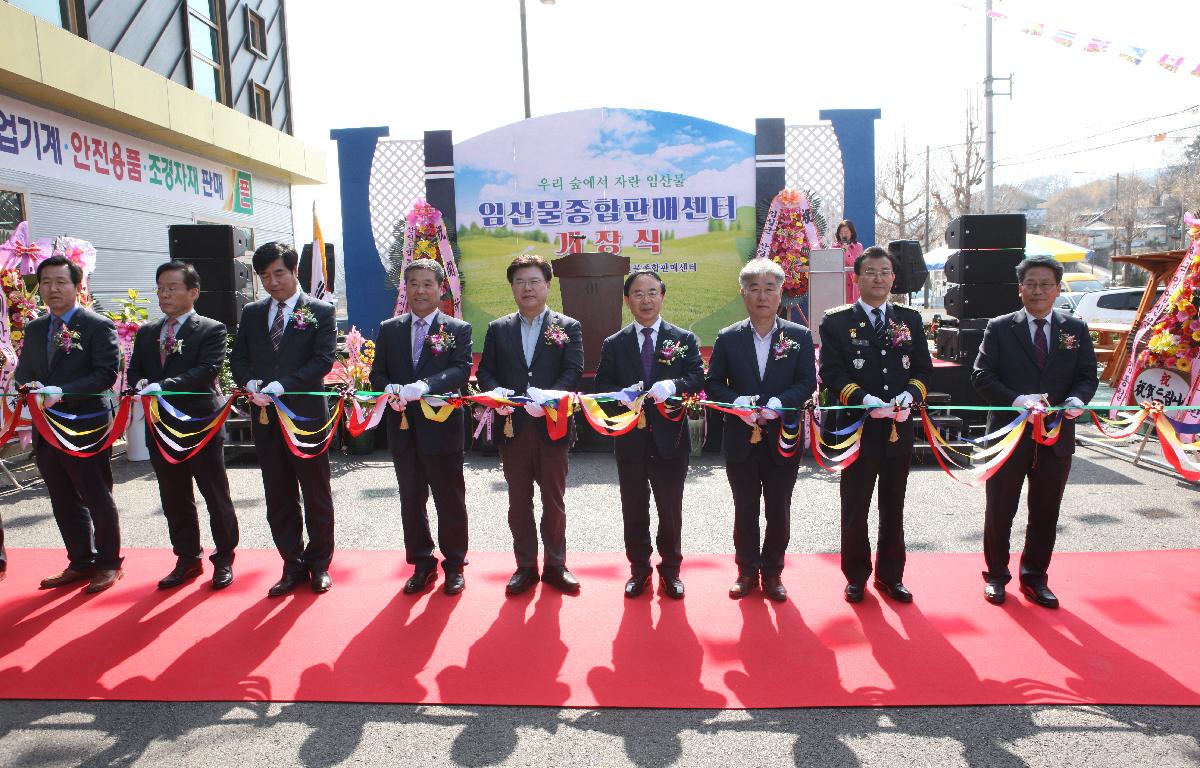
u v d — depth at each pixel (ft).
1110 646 10.25
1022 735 8.32
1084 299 50.78
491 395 11.63
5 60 24.53
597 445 23.09
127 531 16.07
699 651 10.27
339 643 10.64
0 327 19.85
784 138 26.99
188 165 39.06
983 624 10.96
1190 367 20.63
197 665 10.08
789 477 11.64
